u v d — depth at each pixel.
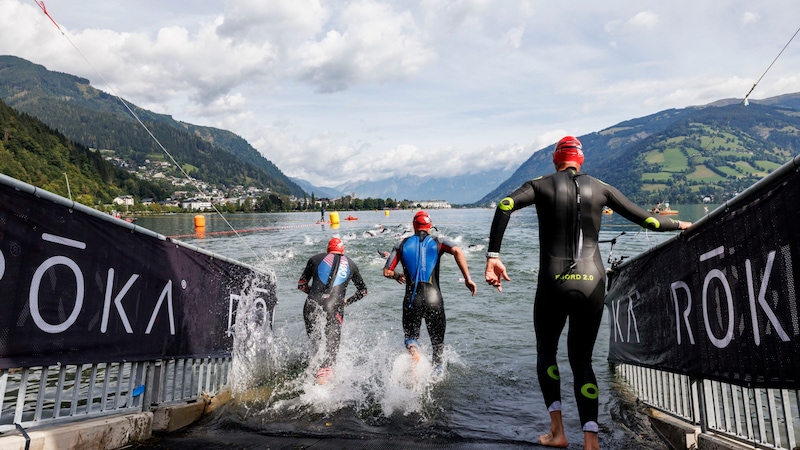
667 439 3.14
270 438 3.12
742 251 2.29
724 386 2.84
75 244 2.57
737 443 2.51
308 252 18.47
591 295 2.74
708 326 2.65
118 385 2.97
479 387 4.46
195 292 3.76
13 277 2.23
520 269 12.91
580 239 2.81
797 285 1.90
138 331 3.08
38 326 2.37
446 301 8.85
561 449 2.88
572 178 2.88
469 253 17.33
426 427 3.44
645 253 3.63
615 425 3.52
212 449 2.84
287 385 4.55
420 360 4.73
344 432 3.29
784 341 2.00
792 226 1.91
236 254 17.61
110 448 2.73
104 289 2.78
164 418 3.23
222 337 4.22
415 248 4.97
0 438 2.15
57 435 2.36
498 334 6.52
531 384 4.57
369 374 4.84
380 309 8.23
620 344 4.52
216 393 4.12
